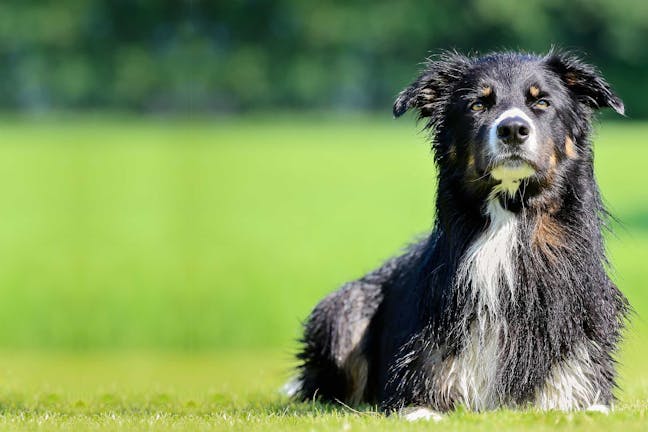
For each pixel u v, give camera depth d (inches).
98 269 1042.1
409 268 310.0
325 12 2176.4
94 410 323.3
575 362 273.4
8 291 952.9
